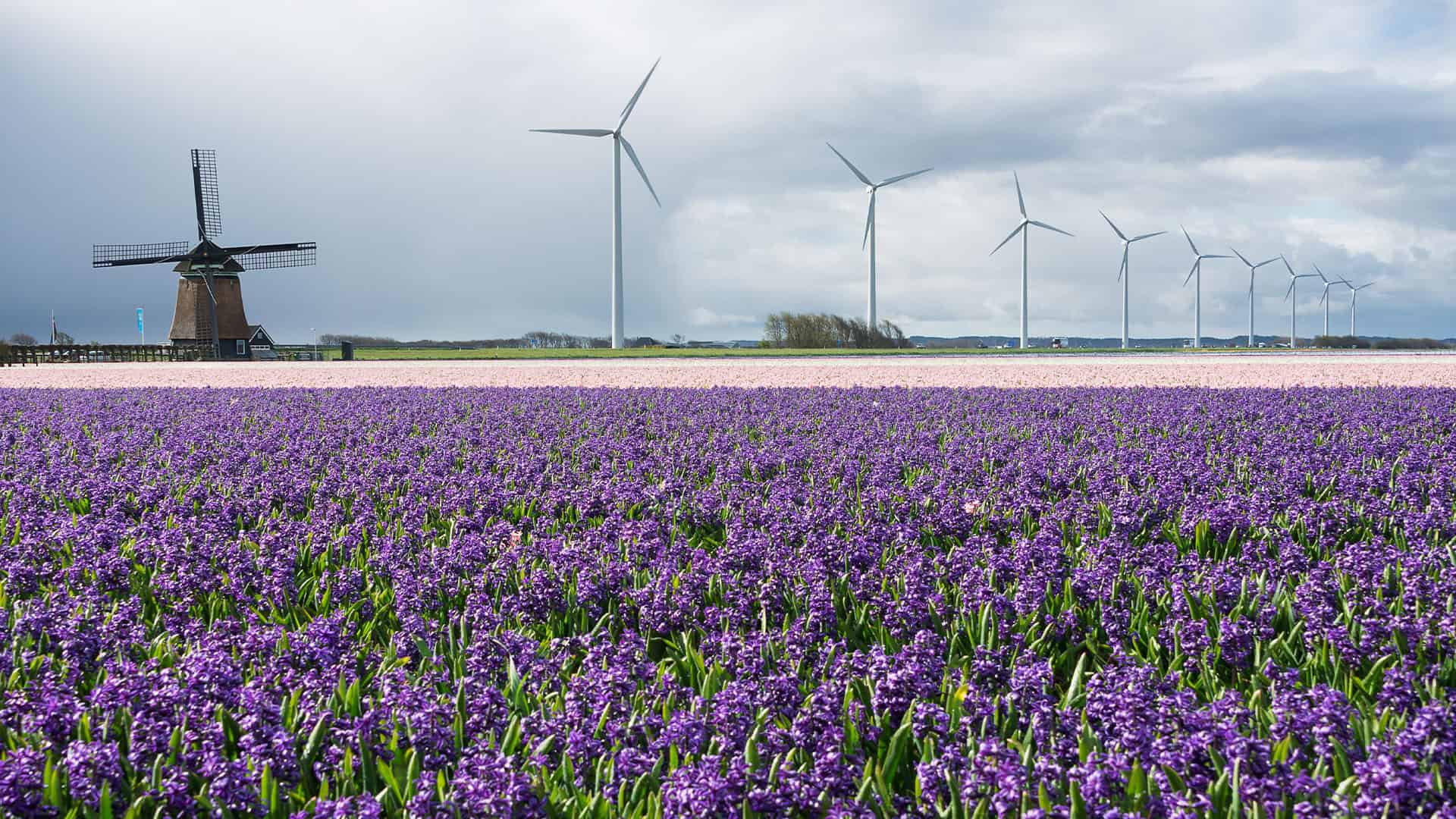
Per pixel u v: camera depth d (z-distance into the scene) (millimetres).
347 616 7156
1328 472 12578
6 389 34750
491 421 21219
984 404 23922
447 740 4777
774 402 25141
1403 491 10672
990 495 11461
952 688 5473
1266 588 7395
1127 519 9523
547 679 5840
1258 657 6016
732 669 5941
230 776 4250
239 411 24750
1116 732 4883
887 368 48812
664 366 53406
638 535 9391
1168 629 6672
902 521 10180
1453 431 17969
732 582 7641
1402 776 3863
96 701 5094
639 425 19984
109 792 4164
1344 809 3887
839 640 6637
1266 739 4707
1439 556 8141
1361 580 7285
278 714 4969
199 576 7863
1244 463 13805
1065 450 15742
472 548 8531
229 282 91250
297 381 42906
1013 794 4008
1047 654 6539
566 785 4477
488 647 6121
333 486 12312
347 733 4695
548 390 30609
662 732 4828
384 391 31250
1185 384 34312
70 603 7012
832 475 13195
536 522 10562
